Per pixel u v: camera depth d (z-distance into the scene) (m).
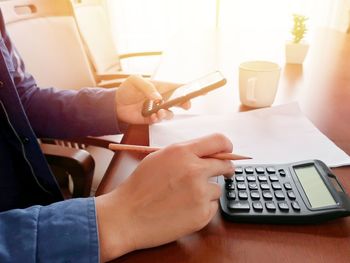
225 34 1.45
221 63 0.95
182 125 0.53
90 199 0.32
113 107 0.61
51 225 0.29
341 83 0.71
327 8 1.90
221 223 0.31
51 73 0.92
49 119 0.64
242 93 0.60
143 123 0.57
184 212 0.29
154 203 0.29
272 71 0.55
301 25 0.87
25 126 0.57
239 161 0.41
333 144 0.44
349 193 0.34
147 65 2.11
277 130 0.49
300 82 0.72
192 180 0.29
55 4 1.03
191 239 0.29
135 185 0.31
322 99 0.62
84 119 0.62
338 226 0.30
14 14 0.83
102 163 0.82
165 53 1.12
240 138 0.47
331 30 1.43
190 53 1.10
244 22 2.05
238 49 1.13
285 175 0.35
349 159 0.40
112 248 0.28
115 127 0.61
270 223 0.30
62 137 0.66
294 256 0.27
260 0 2.00
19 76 0.67
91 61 1.25
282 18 2.01
